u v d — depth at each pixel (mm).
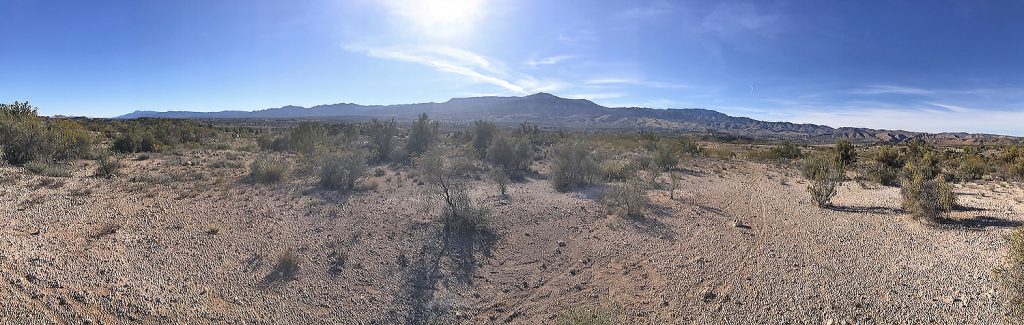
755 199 16688
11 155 19812
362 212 13055
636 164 24812
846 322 6941
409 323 7230
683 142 38438
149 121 61562
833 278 8586
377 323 7168
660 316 7445
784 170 26875
